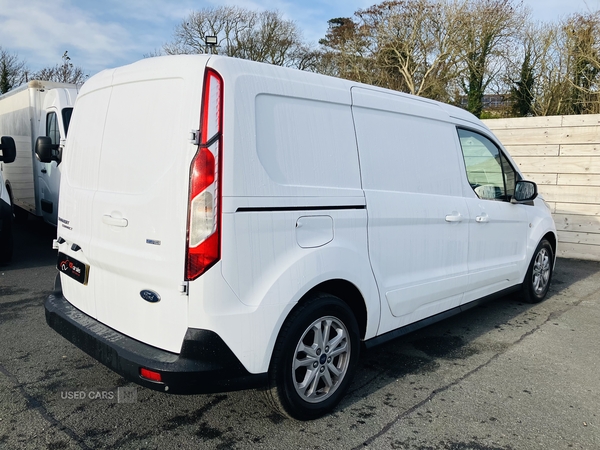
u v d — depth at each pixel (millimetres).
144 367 2439
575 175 7836
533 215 5285
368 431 2895
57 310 3150
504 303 5641
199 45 30344
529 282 5379
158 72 2625
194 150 2398
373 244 3227
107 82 2992
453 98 23969
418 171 3674
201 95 2424
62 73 31469
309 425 2938
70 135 3367
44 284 5898
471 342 4391
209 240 2383
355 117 3197
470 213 4164
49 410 3031
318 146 2908
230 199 2426
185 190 2402
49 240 8867
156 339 2584
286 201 2664
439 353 4117
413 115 3697
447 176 3984
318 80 2986
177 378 2395
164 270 2480
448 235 3930
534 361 3984
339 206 2975
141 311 2643
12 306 5043
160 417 2979
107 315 2881
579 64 18000
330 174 2965
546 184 8078
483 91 23031
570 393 3439
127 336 2736
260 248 2553
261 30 30281
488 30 22141
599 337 4566
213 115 2412
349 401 3250
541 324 4910
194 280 2396
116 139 2824
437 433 2896
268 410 3086
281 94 2723
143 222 2572
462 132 4273
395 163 3467
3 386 3324
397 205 3400
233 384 2514
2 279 6109
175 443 2719
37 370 3574
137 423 2908
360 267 3109
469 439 2844
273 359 2668
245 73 2562
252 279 2531
